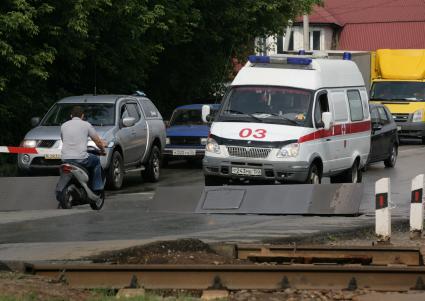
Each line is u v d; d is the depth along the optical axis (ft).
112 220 125.70
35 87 233.35
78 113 142.31
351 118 179.73
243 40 325.62
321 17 577.02
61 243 101.30
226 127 162.50
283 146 158.10
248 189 143.02
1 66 209.46
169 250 97.25
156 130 205.77
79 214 133.18
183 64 319.27
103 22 229.86
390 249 98.73
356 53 343.46
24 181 157.07
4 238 107.76
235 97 167.02
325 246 101.91
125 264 87.04
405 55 339.57
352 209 138.41
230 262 93.56
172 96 328.08
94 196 141.79
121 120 189.47
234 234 111.55
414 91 334.44
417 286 81.82
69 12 212.02
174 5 260.83
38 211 140.26
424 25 580.30
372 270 83.10
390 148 238.68
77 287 80.23
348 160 178.29
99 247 96.48
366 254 97.40
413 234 119.03
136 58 263.49
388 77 338.13
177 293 79.82
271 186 141.59
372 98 336.49
